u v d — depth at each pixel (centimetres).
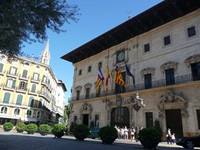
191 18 2147
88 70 3509
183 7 2223
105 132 1519
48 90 5769
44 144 1155
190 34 2112
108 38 3058
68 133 3362
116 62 2941
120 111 2595
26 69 4850
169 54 2247
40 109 4922
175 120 1978
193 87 1867
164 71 2225
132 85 2519
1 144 983
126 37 2891
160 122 2055
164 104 2055
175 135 1936
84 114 3231
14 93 4575
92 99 3064
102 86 3036
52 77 6209
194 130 1764
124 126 2472
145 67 2472
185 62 2044
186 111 1853
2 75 4453
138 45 2680
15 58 924
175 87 1998
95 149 1002
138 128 2245
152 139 1213
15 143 1103
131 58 2712
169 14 2356
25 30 750
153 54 2433
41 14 754
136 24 2625
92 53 3506
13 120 4456
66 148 983
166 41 2345
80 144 1295
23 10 681
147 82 2386
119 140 2069
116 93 2742
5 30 665
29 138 1631
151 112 2189
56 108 7538
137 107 1906
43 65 5200
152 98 2205
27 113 4675
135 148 1227
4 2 639
